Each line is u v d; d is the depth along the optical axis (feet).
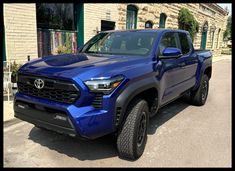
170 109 21.04
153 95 14.24
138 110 12.25
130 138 12.07
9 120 16.69
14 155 12.83
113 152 13.47
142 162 12.60
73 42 32.12
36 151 13.30
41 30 28.17
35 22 26.25
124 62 12.66
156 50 14.74
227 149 14.17
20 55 25.34
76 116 10.64
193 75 20.06
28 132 15.43
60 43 30.45
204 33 77.51
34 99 11.94
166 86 15.48
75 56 14.19
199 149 14.08
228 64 62.34
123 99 11.39
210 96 26.45
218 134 16.17
